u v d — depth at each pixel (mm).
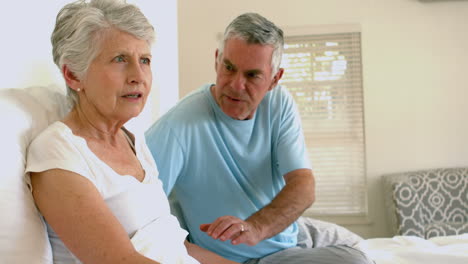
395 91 4445
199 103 1888
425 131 4426
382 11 4441
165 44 2541
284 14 4543
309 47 4516
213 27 4641
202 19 4648
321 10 4496
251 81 1748
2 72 1213
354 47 4473
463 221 4000
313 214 4531
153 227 1174
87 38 1107
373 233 4473
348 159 4508
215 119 1883
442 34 4395
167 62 2562
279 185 2025
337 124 4512
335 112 4516
